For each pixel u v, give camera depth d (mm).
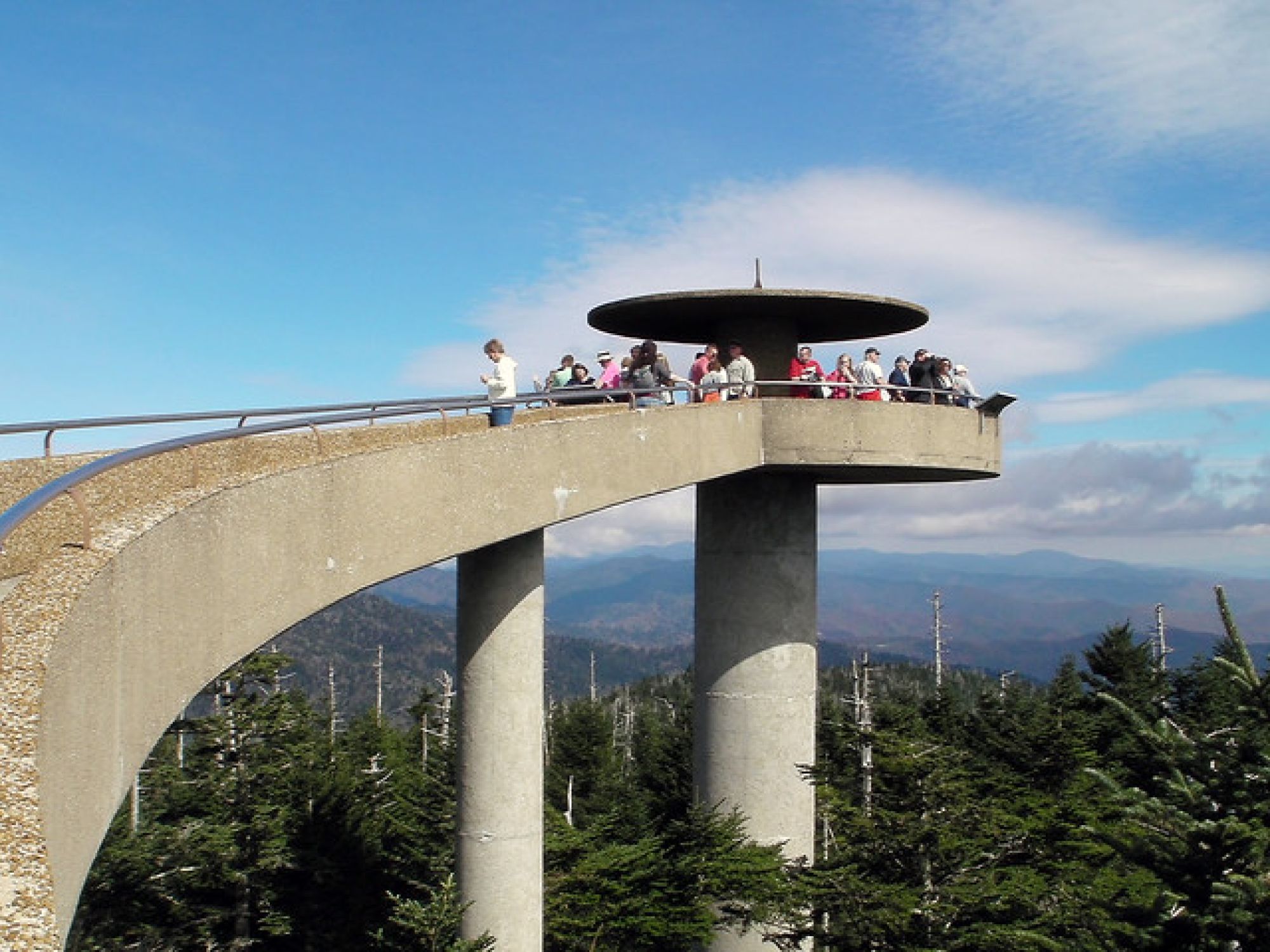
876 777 22406
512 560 16906
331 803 32250
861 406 20953
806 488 23297
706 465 18703
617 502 16344
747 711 22625
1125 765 29203
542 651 17391
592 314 23062
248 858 30000
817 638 23469
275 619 10852
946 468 21781
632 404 18031
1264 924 9805
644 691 121562
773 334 22734
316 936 29859
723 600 22922
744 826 22422
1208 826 9812
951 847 20812
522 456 14531
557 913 24547
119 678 7957
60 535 10453
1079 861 26562
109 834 31547
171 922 29953
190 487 10312
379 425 15484
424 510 12984
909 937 20141
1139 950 10586
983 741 46719
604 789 55312
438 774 33344
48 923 4500
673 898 24406
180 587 9234
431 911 19469
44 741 6094
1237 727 10812
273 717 32438
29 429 11508
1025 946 19047
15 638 6633
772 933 22531
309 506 11375
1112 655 49188
